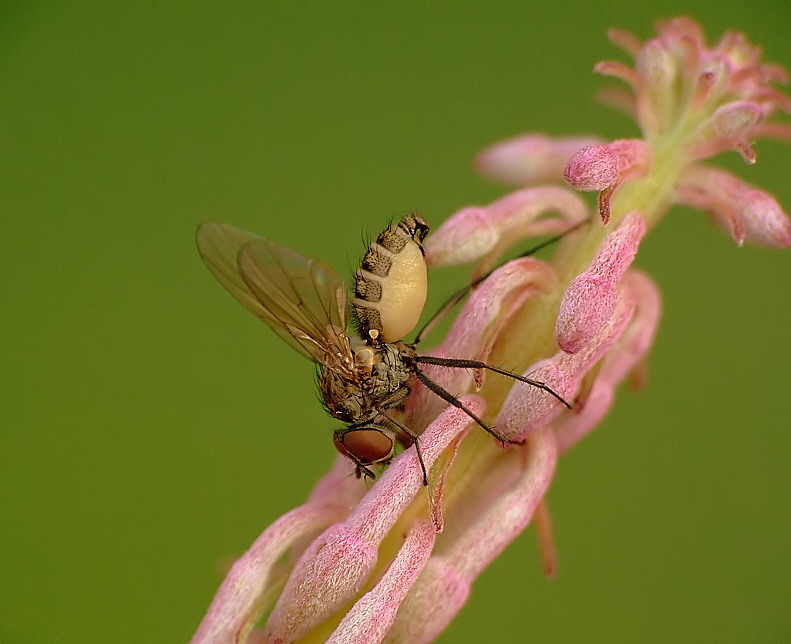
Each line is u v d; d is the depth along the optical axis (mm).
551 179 75
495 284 72
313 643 71
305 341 77
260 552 71
